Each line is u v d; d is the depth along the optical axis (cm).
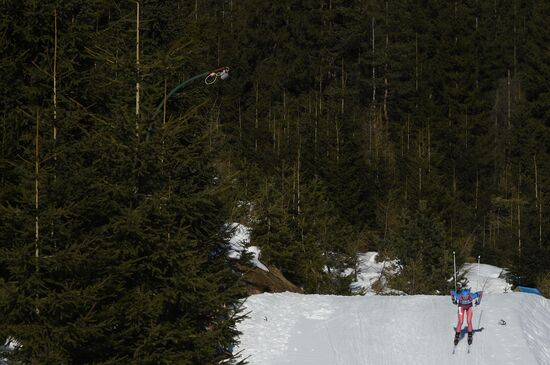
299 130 8131
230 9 10925
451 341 2711
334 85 10069
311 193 5338
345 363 2591
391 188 7725
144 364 1977
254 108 9344
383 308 3098
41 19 2206
